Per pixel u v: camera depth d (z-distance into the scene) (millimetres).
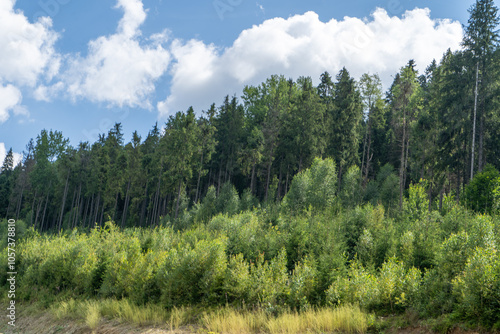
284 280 14836
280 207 36219
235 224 26500
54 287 22250
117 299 18250
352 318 11008
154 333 12234
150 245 24203
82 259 22281
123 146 89000
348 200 39844
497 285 9062
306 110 53000
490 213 23938
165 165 66312
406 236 17859
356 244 19141
